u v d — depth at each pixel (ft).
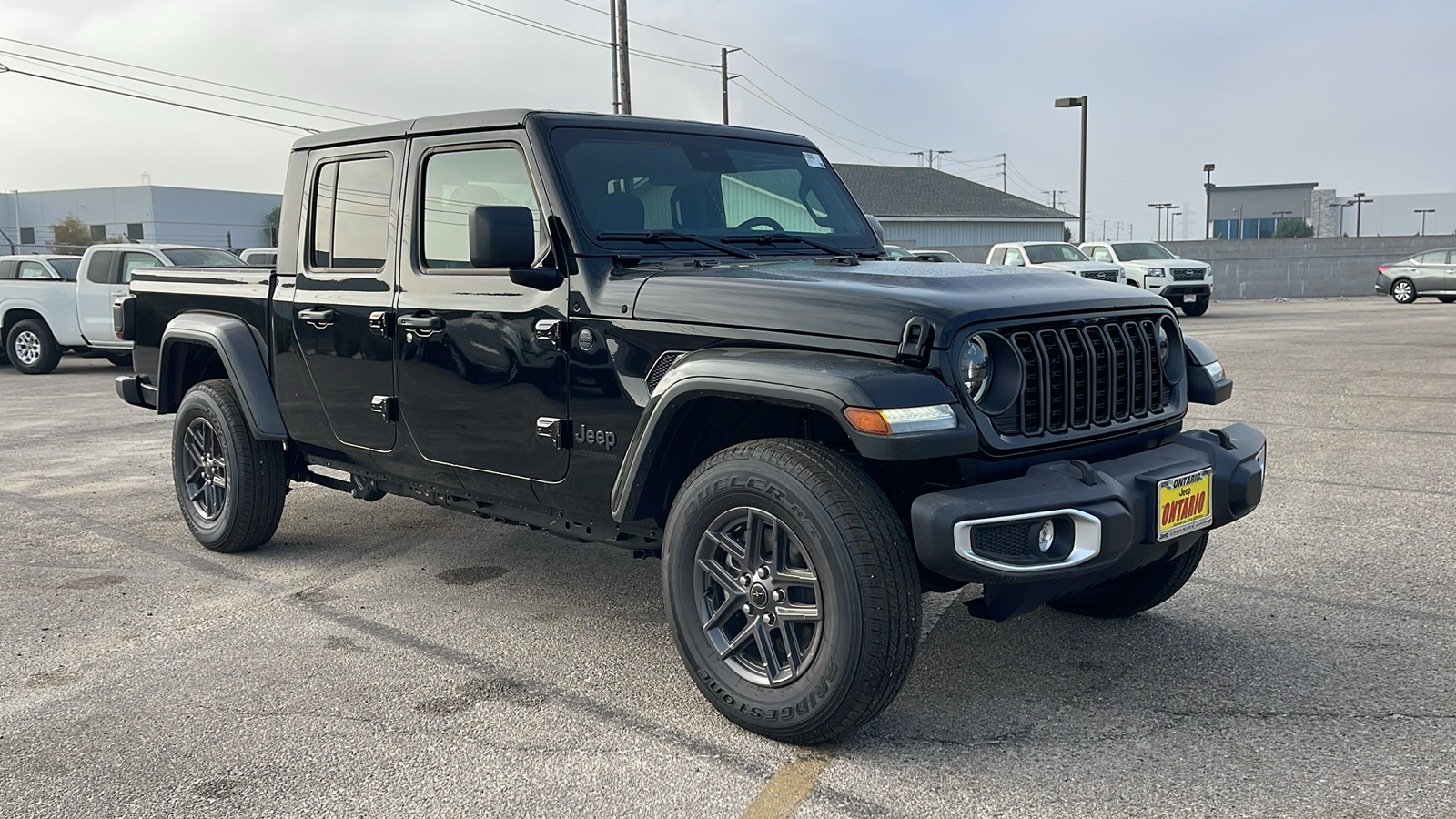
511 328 12.66
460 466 13.70
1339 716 11.03
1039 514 9.58
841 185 15.72
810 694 10.16
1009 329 10.32
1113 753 10.36
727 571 11.01
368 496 16.11
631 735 10.97
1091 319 11.13
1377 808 9.17
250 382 16.40
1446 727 10.70
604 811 9.44
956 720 11.18
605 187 12.69
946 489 10.21
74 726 11.33
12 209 238.68
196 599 15.72
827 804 9.48
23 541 19.16
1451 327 62.08
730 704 10.89
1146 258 81.61
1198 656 12.79
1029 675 12.34
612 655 13.28
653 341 11.39
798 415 11.48
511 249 11.37
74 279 51.42
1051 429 10.61
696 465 11.87
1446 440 26.17
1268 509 19.75
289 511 21.17
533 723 11.28
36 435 31.86
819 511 9.86
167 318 18.49
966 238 169.48
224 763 10.45
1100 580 10.75
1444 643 12.96
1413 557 16.53
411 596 15.75
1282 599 14.76
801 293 10.60
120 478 25.05
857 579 9.73
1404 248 116.57
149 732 11.18
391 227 14.19
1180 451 11.35
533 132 12.59
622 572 16.88
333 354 15.10
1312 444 25.95
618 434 11.78
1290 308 89.66
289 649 13.60
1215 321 73.82
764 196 14.34
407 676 12.64
